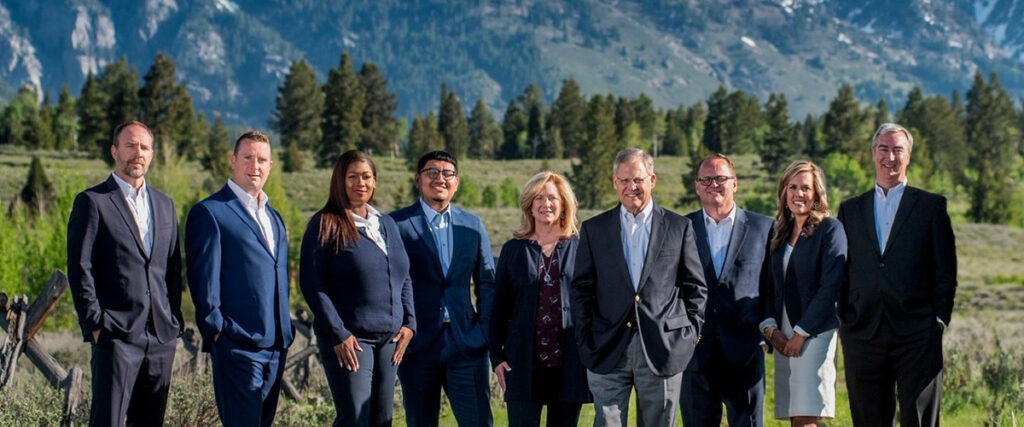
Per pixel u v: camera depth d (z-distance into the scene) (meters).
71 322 26.58
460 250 7.18
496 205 109.00
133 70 146.75
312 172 121.44
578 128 170.75
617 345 6.46
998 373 11.70
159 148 111.88
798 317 6.93
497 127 192.75
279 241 6.67
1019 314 35.88
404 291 6.95
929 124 159.38
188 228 6.40
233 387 6.36
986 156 155.62
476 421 7.06
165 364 6.37
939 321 6.53
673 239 6.56
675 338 6.42
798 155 142.25
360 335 6.65
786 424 9.88
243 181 6.57
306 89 148.88
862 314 6.71
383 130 153.12
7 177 103.12
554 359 6.81
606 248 6.57
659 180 135.75
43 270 30.30
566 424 6.97
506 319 6.93
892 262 6.59
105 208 6.14
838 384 13.13
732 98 178.25
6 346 7.79
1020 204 107.25
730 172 7.11
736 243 7.06
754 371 7.02
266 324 6.43
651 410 6.52
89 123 124.94
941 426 9.62
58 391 7.82
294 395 10.74
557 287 6.84
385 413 6.86
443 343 7.05
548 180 6.86
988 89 172.75
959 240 79.44
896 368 6.68
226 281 6.41
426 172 7.20
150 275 6.26
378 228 6.91
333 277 6.70
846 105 142.38
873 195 6.85
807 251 6.91
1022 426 8.50
